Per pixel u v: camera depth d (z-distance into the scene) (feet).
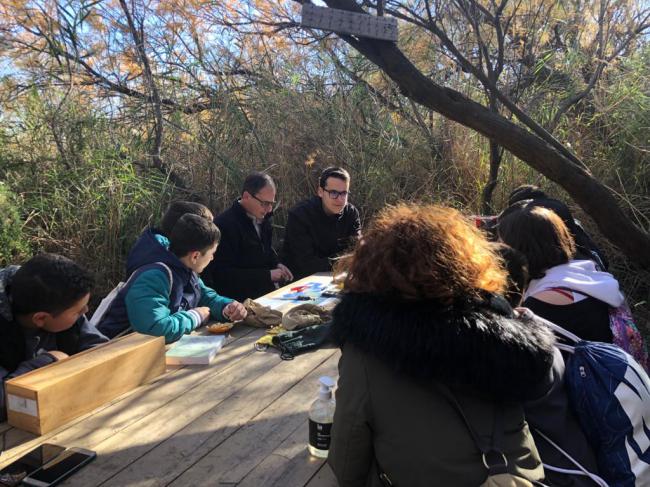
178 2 19.71
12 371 6.19
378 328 4.00
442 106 13.29
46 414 5.50
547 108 18.62
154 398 6.31
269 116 19.39
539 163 13.19
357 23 12.71
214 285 13.43
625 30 18.26
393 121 19.31
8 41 19.74
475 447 3.97
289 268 14.87
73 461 4.97
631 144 16.47
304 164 18.61
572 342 6.00
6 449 5.22
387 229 4.42
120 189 16.62
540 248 7.35
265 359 7.48
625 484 4.73
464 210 17.74
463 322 3.95
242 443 5.36
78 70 20.10
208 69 20.49
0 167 17.60
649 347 13.16
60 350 7.02
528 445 4.17
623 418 4.81
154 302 7.97
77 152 18.10
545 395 4.38
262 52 21.26
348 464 4.27
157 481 4.75
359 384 4.14
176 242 8.69
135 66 20.04
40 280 6.11
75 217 16.31
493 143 16.16
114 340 6.81
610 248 15.88
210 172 18.84
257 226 14.17
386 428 4.09
